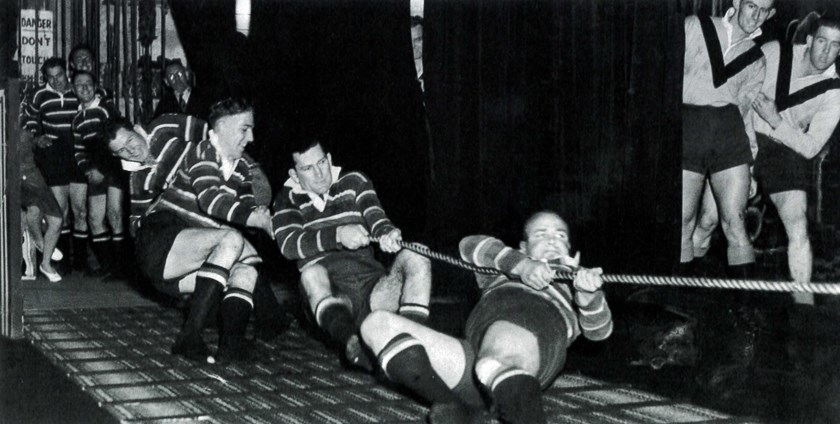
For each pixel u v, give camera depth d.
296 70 6.84
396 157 6.86
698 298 5.45
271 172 6.87
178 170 5.48
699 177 5.58
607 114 5.48
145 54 10.70
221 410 4.40
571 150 5.68
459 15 6.44
